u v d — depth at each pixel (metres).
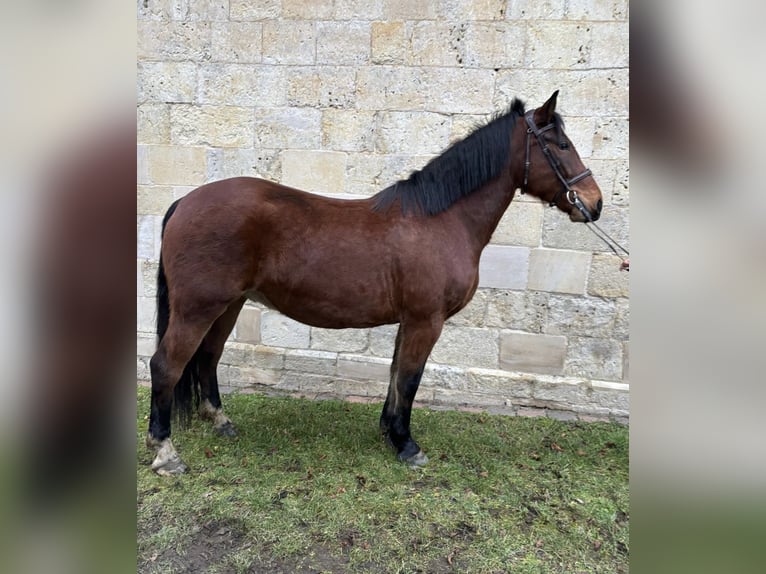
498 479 2.52
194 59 3.38
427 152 3.29
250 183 2.32
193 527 2.06
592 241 3.24
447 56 3.20
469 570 1.87
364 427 3.03
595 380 3.36
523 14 3.11
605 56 3.08
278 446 2.76
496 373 3.43
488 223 2.51
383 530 2.07
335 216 2.36
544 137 2.41
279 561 1.89
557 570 1.89
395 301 2.41
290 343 3.56
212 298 2.24
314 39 3.28
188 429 2.87
